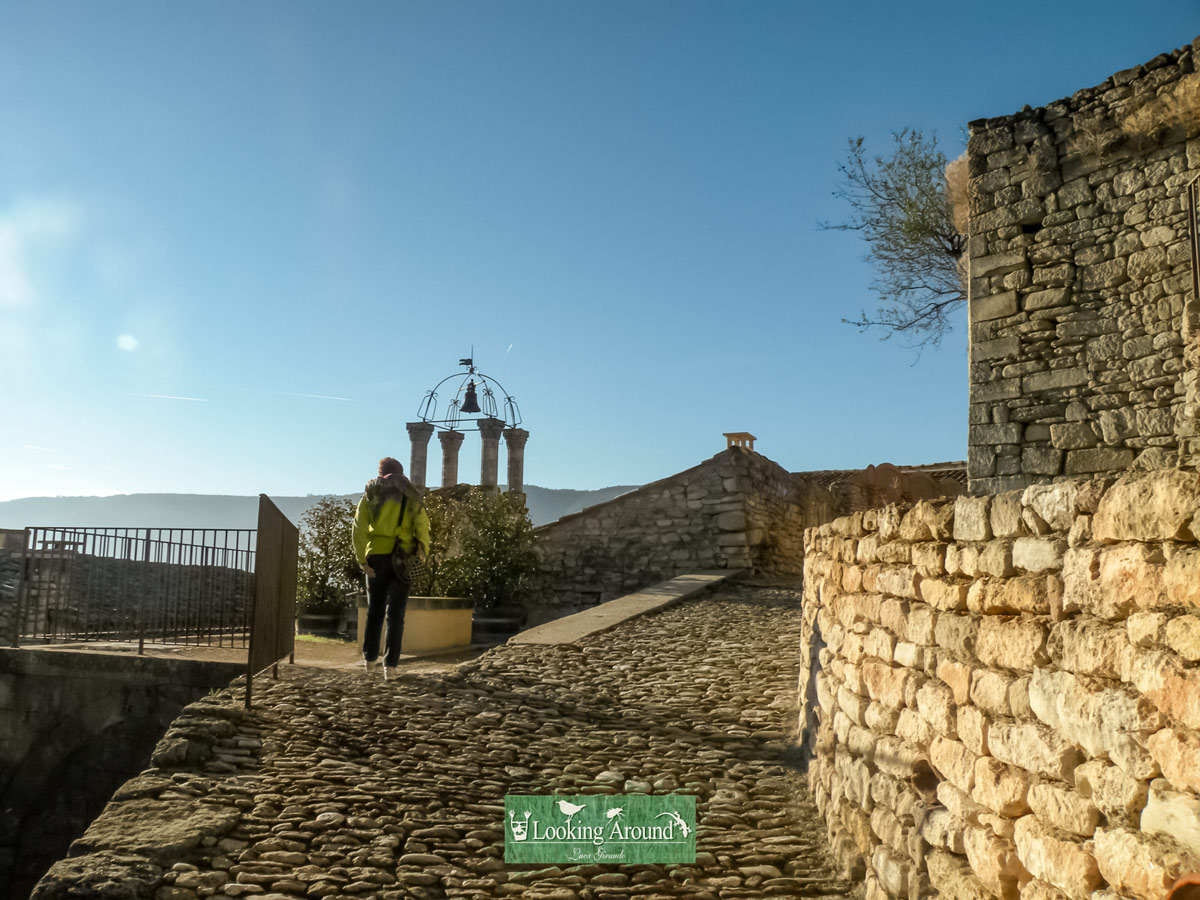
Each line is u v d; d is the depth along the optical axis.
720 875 3.92
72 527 9.27
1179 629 1.85
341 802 4.45
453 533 14.34
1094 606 2.22
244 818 4.20
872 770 3.73
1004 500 2.75
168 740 5.01
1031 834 2.38
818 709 5.06
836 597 4.77
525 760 5.33
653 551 15.02
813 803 4.73
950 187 10.64
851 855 3.81
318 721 5.71
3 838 7.29
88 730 7.47
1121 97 8.45
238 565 8.68
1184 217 7.94
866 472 19.23
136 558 9.24
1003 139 9.44
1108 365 8.42
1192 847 1.73
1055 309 8.87
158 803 4.26
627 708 6.52
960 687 2.93
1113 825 2.04
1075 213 8.84
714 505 14.71
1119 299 8.42
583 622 9.93
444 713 6.16
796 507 17.27
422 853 4.00
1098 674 2.15
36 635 9.10
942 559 3.20
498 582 14.33
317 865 3.81
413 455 20.22
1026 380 9.02
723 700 6.74
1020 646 2.54
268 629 6.46
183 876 3.60
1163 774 1.86
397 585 7.24
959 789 2.88
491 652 8.54
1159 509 1.95
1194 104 7.76
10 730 7.59
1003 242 9.33
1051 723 2.35
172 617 10.12
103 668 7.50
